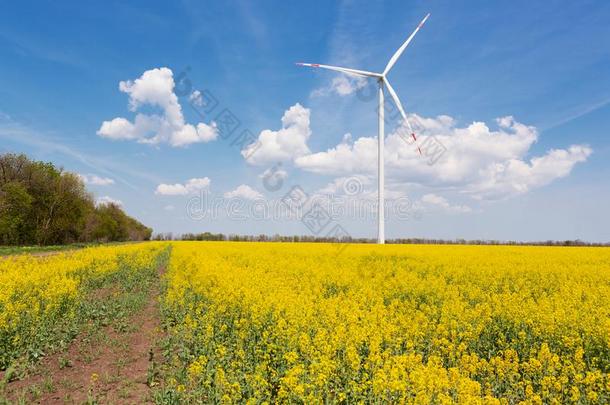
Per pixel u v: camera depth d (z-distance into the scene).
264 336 10.39
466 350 10.80
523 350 10.72
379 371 7.79
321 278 18.66
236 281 16.06
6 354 10.58
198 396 8.25
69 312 14.09
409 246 39.62
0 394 8.84
